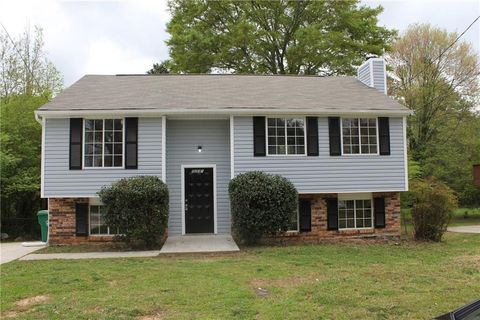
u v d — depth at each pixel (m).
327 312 5.99
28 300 6.74
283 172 13.52
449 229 19.05
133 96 14.14
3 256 11.37
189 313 5.99
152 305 6.35
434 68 27.52
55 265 9.62
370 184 13.81
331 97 14.75
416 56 27.81
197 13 28.44
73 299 6.70
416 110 27.42
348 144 13.88
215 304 6.39
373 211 14.41
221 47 27.73
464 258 10.39
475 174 21.72
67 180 12.89
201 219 14.14
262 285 7.61
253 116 13.52
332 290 7.14
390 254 11.00
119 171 13.07
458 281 7.84
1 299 6.74
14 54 23.86
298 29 27.19
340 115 13.83
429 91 27.11
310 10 27.78
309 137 13.68
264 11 28.20
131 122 13.21
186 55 27.34
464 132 26.77
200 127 14.31
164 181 13.16
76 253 11.53
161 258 10.55
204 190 14.21
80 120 13.01
